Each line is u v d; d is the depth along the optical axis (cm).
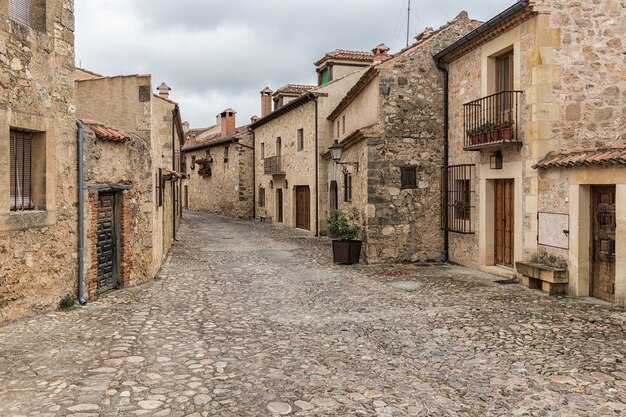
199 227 2477
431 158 1295
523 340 617
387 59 1277
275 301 874
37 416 402
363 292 948
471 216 1178
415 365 543
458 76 1230
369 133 1262
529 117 933
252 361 552
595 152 812
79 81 1059
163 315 754
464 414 422
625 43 920
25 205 693
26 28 662
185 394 455
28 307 684
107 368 515
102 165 862
